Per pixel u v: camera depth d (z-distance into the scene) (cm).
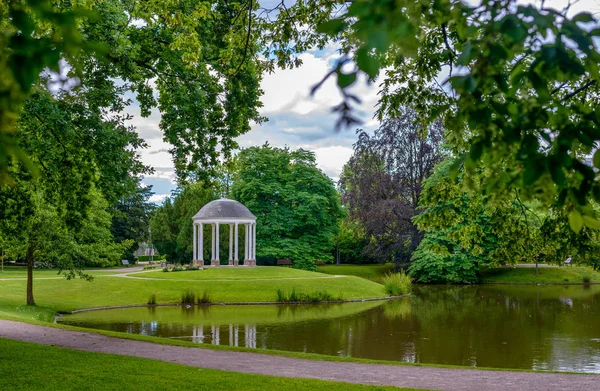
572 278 5138
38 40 244
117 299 3434
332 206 5484
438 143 5097
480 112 314
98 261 2983
